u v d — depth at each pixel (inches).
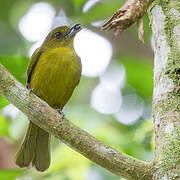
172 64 282.5
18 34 647.8
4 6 685.9
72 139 274.1
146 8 297.7
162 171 257.4
